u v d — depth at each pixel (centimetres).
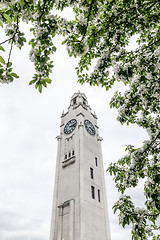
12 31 454
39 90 510
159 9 603
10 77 436
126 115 737
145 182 595
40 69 495
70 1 535
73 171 3978
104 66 698
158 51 615
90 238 3036
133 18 607
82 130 4728
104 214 3662
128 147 809
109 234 3397
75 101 6197
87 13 562
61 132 5316
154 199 557
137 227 567
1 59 421
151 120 777
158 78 643
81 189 3519
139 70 634
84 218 3161
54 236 3281
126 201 618
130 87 711
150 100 687
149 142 668
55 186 4053
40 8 496
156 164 632
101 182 4206
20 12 446
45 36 494
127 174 690
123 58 673
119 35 645
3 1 423
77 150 4334
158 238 652
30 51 490
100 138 5194
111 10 615
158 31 677
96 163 4500
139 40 726
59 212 3541
